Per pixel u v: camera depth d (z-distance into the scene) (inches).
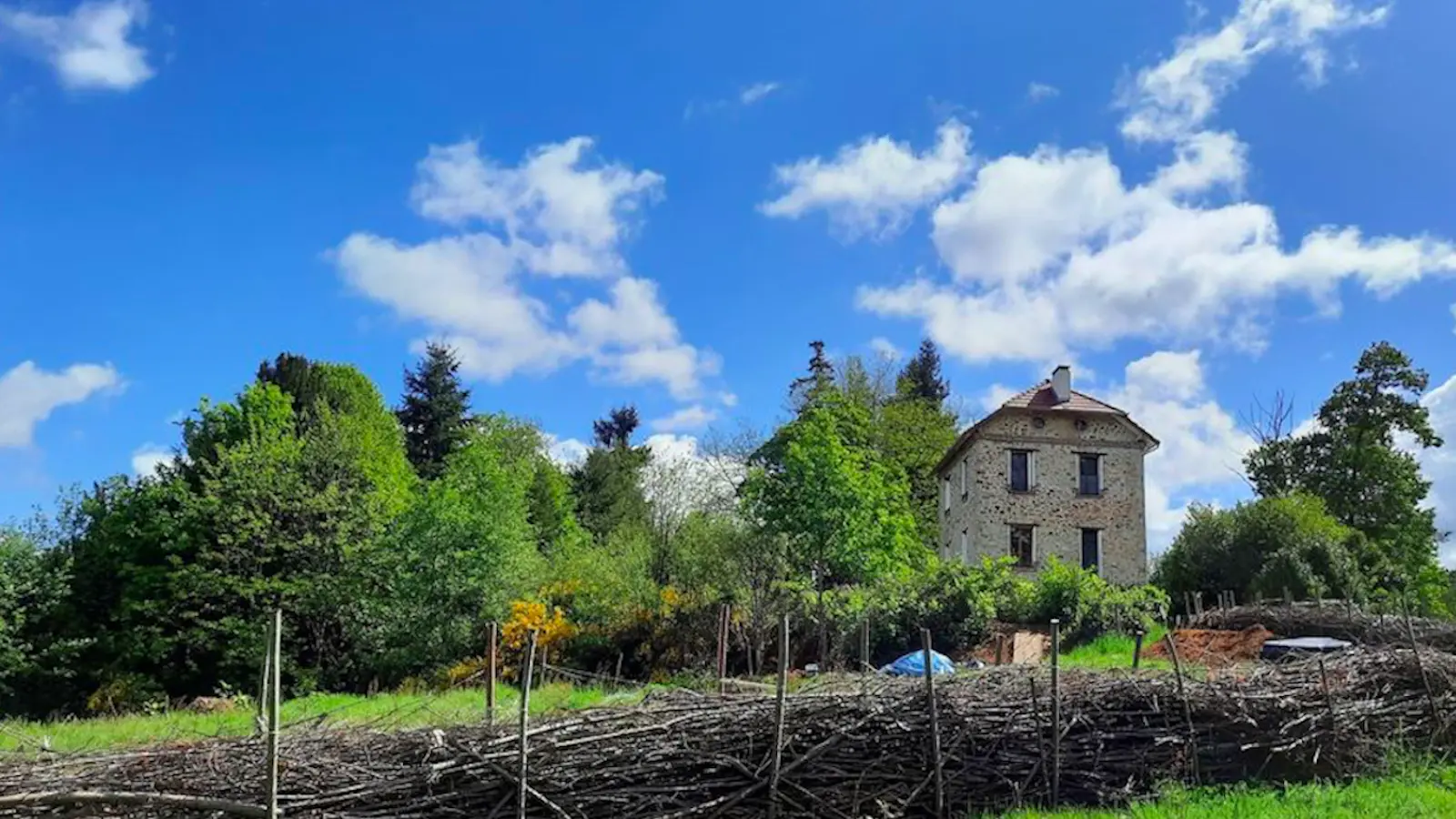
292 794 263.3
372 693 804.0
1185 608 1181.7
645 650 903.1
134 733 470.9
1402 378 1630.2
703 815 300.4
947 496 1611.7
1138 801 337.7
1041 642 876.0
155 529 1024.9
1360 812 314.2
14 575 954.7
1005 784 339.9
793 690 362.9
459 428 1828.2
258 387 1219.2
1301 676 406.9
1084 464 1397.6
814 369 1904.5
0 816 242.4
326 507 1023.0
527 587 983.6
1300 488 1644.9
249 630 954.1
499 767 279.9
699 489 1641.2
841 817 315.6
